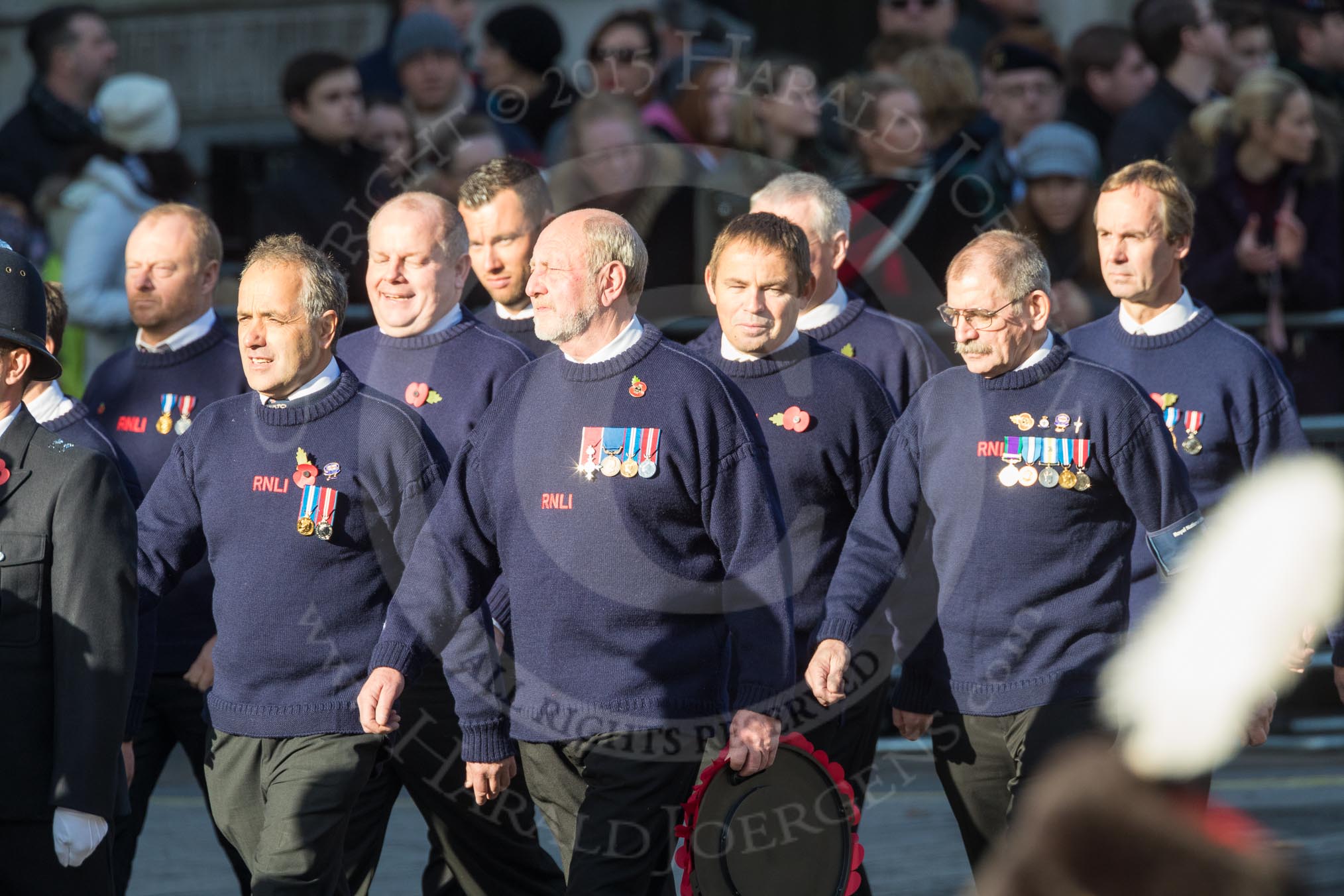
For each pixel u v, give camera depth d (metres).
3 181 30.23
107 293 26.02
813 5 39.66
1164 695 5.03
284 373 15.26
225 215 31.36
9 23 41.88
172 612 17.69
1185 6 28.47
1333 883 18.45
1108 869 5.08
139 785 17.62
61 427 17.14
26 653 13.16
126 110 26.53
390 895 19.44
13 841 13.17
